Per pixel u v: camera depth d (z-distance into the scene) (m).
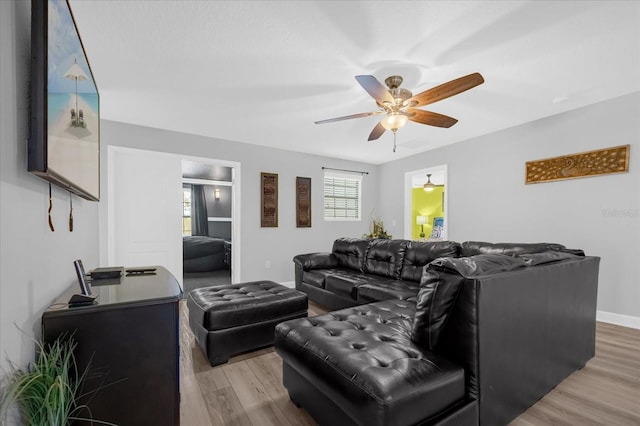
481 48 2.05
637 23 1.80
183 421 1.52
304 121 3.49
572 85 2.62
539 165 3.48
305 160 5.08
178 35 1.91
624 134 2.84
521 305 1.49
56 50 1.07
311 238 5.13
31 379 0.73
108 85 2.57
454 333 1.33
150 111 3.18
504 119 3.49
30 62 1.00
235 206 4.41
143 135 3.67
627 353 2.27
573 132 3.19
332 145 4.61
